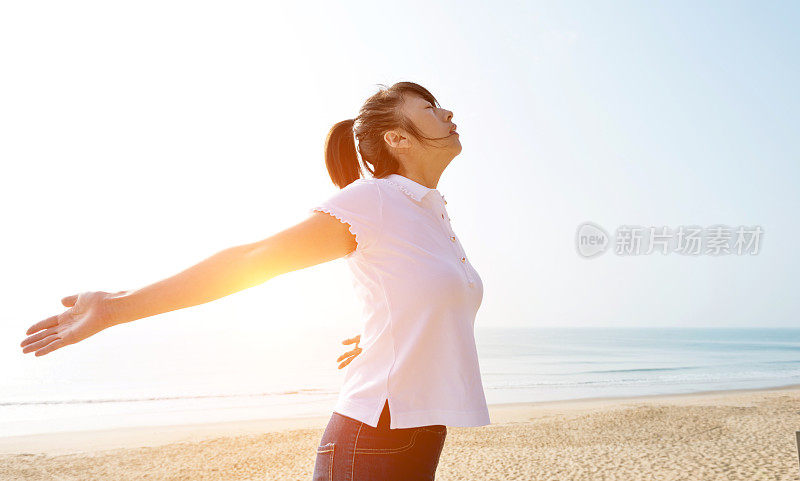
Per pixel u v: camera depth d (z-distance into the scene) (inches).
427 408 46.4
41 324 39.1
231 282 40.1
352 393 48.1
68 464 391.9
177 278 38.9
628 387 999.0
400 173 56.2
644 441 422.3
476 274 54.2
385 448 46.3
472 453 386.9
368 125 56.2
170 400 908.0
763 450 379.2
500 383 1139.3
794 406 613.0
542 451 391.9
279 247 42.4
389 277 47.1
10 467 383.9
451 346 47.4
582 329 6092.5
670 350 2479.1
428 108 54.9
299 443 447.5
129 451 431.8
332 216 45.2
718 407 609.3
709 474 318.3
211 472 363.6
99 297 38.1
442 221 52.9
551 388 1011.3
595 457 370.0
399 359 46.5
